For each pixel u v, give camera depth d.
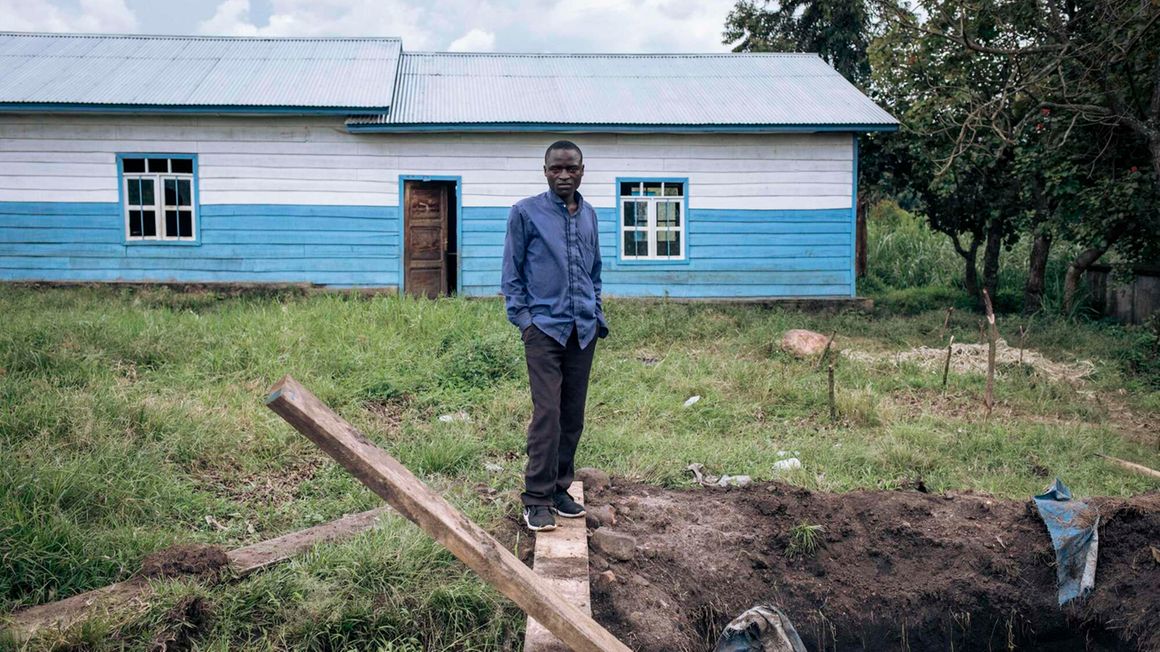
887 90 15.67
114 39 15.67
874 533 5.10
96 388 6.78
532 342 4.20
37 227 13.27
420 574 4.14
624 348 10.62
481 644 3.87
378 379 7.96
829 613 4.76
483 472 5.71
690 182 14.17
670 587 4.56
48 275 13.34
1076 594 4.87
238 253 13.56
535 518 4.35
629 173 14.07
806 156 14.28
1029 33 11.88
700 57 17.16
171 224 13.56
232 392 7.18
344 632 3.83
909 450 6.45
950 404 8.45
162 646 3.54
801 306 14.21
